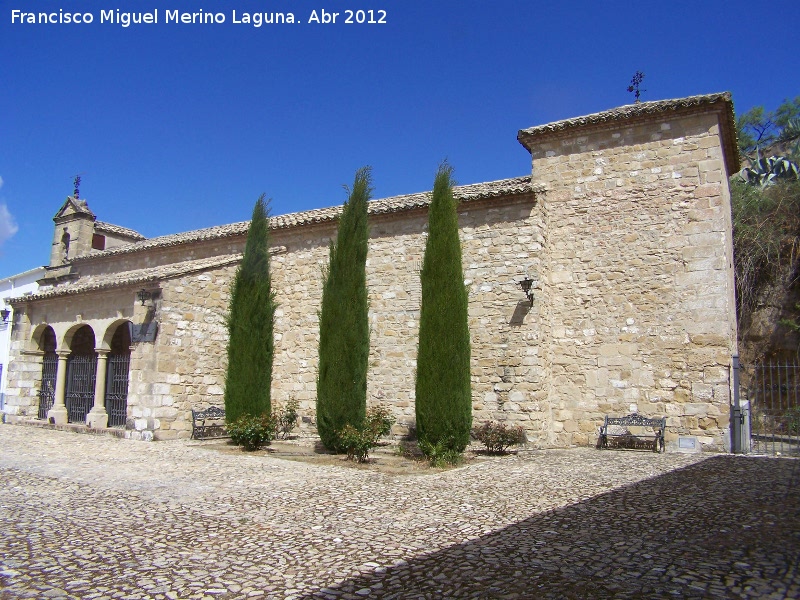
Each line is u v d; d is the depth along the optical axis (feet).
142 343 51.26
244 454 42.39
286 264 59.57
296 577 16.65
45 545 19.60
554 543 19.72
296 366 57.11
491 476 33.14
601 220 48.34
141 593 15.48
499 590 15.61
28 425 61.46
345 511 24.67
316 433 54.49
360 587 15.88
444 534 20.97
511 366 46.60
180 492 28.53
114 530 21.52
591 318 47.55
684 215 45.60
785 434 55.62
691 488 28.86
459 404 39.40
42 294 62.69
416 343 51.24
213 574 16.90
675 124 46.83
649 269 46.16
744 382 62.90
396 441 49.57
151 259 70.74
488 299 48.44
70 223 82.38
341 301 44.42
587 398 46.75
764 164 78.64
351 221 45.42
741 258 66.39
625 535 20.63
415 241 52.85
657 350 45.11
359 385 43.73
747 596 15.10
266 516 23.77
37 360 65.10
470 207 50.42
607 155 48.91
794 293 64.28
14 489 28.81
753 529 21.33
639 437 44.37
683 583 15.99
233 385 48.67
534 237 47.70
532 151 51.83
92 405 58.85
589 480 31.32
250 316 49.49
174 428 50.98
